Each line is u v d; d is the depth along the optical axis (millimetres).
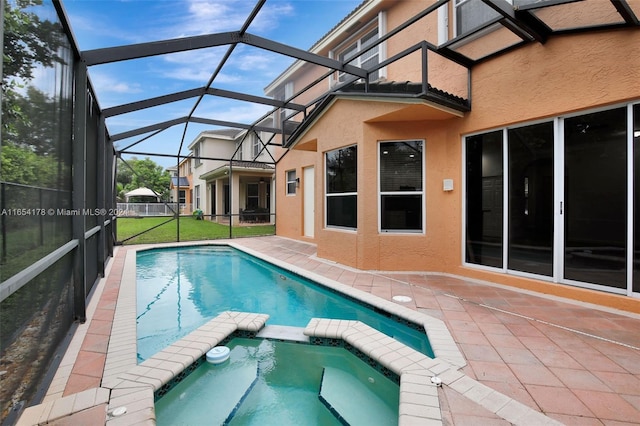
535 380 2252
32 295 2123
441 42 5797
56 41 2609
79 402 2027
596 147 3721
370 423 2287
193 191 22406
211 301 4984
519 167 4453
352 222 6246
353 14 7918
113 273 5863
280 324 3996
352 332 3191
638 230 3422
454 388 2156
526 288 4336
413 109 4824
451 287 4605
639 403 1994
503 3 3400
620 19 3463
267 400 2551
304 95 10086
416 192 5570
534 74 4168
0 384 1707
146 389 2197
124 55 3570
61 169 2855
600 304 3648
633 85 3365
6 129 1778
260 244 9531
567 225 3982
